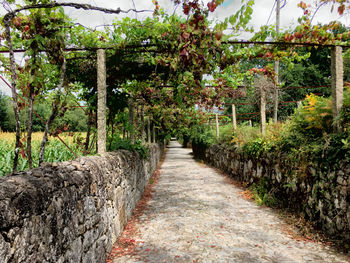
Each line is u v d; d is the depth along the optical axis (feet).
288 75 53.16
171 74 15.44
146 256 10.04
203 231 12.62
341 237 10.41
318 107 12.98
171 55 12.82
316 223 12.10
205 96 26.78
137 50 13.42
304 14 11.88
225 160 31.76
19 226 4.17
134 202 16.96
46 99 10.41
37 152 12.60
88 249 7.71
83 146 15.31
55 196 5.61
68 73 14.56
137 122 29.84
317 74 54.60
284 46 13.01
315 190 12.14
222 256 9.87
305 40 12.64
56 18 8.29
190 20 9.75
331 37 12.37
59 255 5.64
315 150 12.08
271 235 11.84
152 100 26.55
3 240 3.77
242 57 13.05
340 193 10.56
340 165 10.71
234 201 18.28
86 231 7.57
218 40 10.82
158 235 12.26
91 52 13.94
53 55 8.58
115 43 13.03
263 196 18.01
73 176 6.93
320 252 9.89
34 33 8.14
